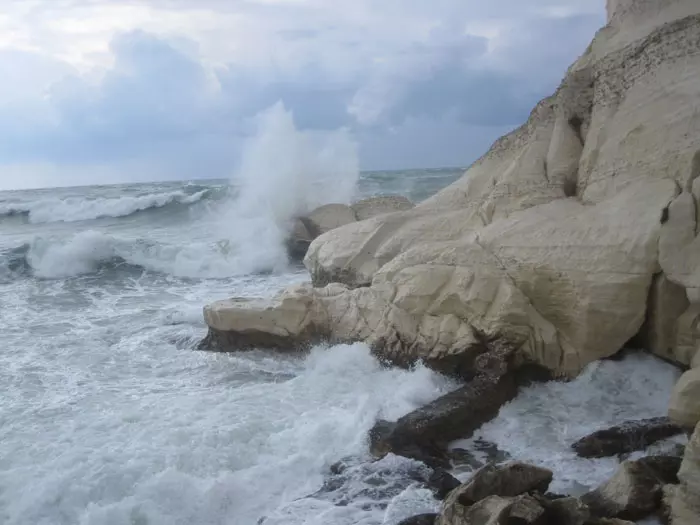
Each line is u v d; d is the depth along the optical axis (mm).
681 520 5855
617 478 6441
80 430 8172
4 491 6938
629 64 10766
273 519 6465
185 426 8102
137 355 11297
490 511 5746
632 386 8844
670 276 8453
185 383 9906
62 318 13930
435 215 12594
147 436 7879
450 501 6043
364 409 8328
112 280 17719
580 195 11031
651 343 9172
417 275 10203
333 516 6461
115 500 6809
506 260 10039
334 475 7203
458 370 9422
